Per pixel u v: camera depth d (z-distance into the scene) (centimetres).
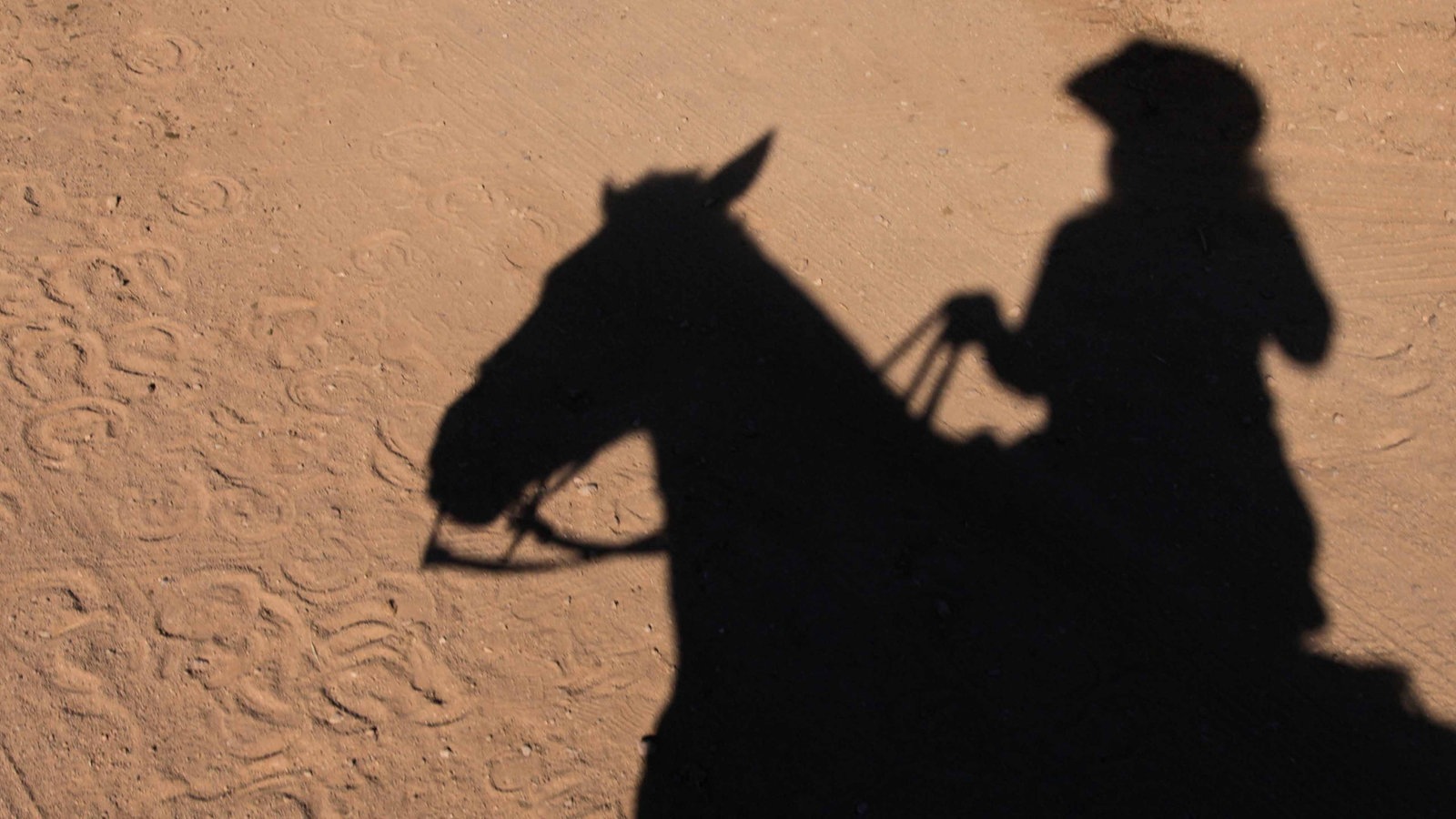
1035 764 327
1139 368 420
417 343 416
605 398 406
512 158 482
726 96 513
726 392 410
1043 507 382
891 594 361
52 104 483
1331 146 492
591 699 337
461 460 386
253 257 437
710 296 438
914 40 542
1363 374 418
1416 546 372
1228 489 387
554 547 368
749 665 344
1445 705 339
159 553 357
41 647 335
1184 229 463
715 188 475
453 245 448
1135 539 374
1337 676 345
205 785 315
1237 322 432
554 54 529
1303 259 452
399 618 350
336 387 401
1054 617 357
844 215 467
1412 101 502
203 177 462
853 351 423
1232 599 360
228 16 535
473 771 322
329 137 484
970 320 433
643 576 363
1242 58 524
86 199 448
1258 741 332
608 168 480
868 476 389
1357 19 521
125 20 526
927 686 342
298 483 376
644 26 545
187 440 383
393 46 527
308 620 347
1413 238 459
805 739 330
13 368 395
